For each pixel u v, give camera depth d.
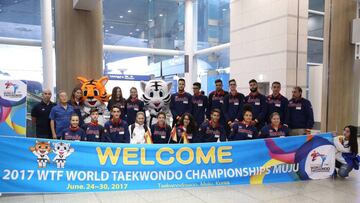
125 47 14.32
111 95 6.92
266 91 10.41
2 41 11.60
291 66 9.75
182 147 4.88
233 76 11.98
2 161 4.28
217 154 5.00
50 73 11.76
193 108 6.86
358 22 8.55
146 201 4.28
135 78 12.43
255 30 10.80
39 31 12.21
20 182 4.34
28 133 6.54
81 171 4.55
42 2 11.49
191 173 4.91
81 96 6.47
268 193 4.70
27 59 12.09
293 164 5.36
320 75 10.05
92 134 5.32
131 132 5.50
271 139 5.23
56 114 5.71
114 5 14.30
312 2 10.75
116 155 4.66
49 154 4.44
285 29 9.65
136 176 4.73
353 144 5.73
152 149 4.78
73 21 7.90
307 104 6.38
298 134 6.37
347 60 8.82
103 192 4.61
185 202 4.27
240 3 11.48
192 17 15.49
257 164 5.17
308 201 4.39
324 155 5.54
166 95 7.03
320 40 10.96
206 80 14.29
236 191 4.76
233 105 6.59
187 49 15.48
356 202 4.37
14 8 11.88
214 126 5.71
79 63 7.99
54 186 4.47
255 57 10.84
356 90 9.38
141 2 14.90
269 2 10.19
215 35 14.66
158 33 15.34
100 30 8.27
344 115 8.98
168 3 15.58
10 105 4.98
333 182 5.35
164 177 4.82
